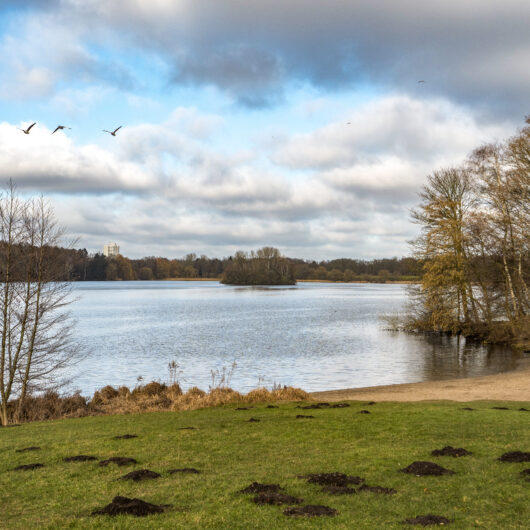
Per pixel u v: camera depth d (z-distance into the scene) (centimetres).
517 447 1213
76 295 14850
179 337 5294
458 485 941
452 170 5231
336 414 1778
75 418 2017
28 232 2356
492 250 4741
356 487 952
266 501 875
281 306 10175
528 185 4141
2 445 1431
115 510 841
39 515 855
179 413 2008
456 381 2967
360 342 4947
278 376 3312
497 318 5078
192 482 999
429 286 5075
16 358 2338
